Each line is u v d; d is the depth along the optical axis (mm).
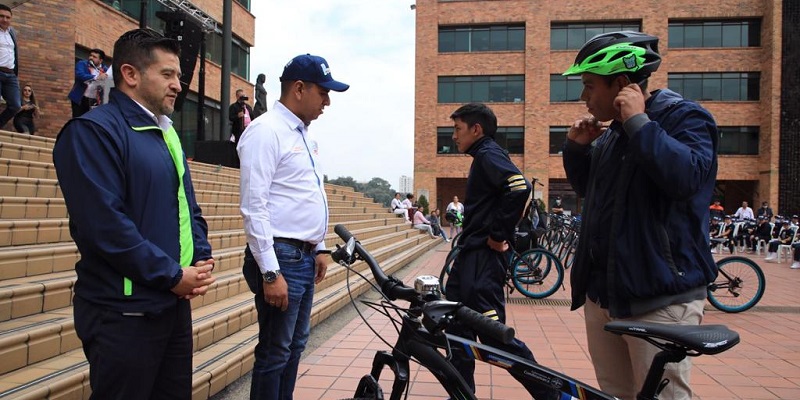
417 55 30906
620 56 2133
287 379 3041
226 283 5023
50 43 11531
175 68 2227
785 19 27344
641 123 2008
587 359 4664
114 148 1980
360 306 6590
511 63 30328
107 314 1938
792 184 27203
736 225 17172
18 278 3664
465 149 3494
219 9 20672
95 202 1876
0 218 4191
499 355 1945
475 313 1777
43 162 5566
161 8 17203
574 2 29609
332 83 2830
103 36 14250
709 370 4406
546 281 7938
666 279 2092
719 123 28781
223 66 13398
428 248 15242
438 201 32344
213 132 20984
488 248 3312
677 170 1942
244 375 3885
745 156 28578
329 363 4387
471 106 3445
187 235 2236
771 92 27484
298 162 2811
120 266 1896
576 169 2682
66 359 3070
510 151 30375
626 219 2188
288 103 2850
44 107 11445
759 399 3762
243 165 2660
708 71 28828
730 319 6547
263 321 2770
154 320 2004
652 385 1854
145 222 2061
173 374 2207
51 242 4340
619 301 2191
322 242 3025
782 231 14711
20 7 11109
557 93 30047
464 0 30562
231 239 6504
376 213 14758
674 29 29266
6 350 2809
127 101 2129
